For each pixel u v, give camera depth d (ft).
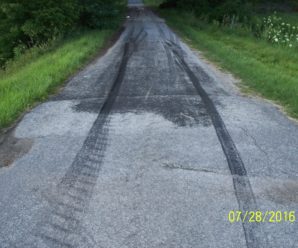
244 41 52.03
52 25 53.62
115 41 51.21
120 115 21.01
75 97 24.67
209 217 11.96
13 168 15.40
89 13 62.54
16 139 18.20
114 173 14.75
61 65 33.06
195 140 17.63
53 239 11.10
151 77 29.84
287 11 99.14
